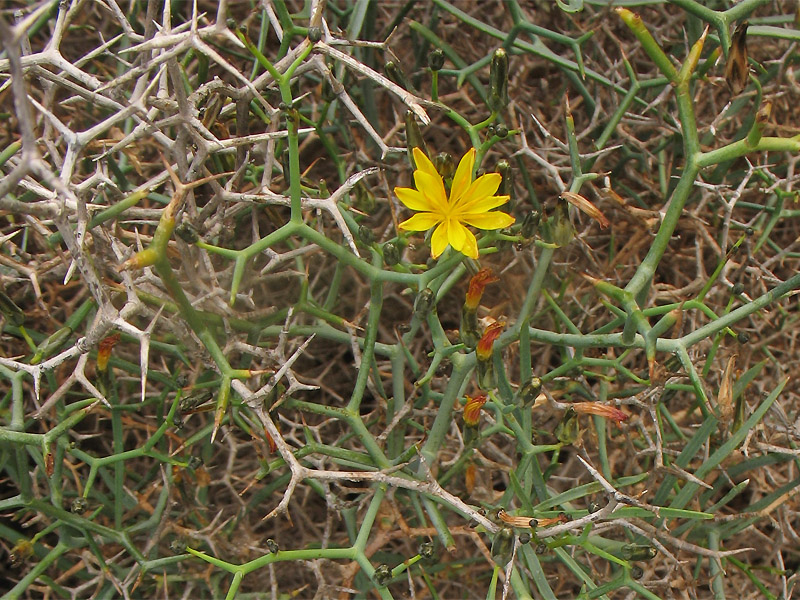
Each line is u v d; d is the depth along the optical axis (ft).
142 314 0.82
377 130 1.05
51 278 0.97
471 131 0.85
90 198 0.95
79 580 1.01
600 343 0.82
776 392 0.88
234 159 0.89
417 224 0.81
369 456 0.86
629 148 1.09
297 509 1.00
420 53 1.06
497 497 0.94
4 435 0.83
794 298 1.10
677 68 1.02
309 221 0.98
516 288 1.01
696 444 0.88
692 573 0.96
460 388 0.90
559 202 0.83
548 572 0.99
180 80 0.77
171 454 0.91
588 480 1.02
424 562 0.91
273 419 0.89
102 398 0.80
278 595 0.92
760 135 0.75
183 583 0.97
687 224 1.06
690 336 0.79
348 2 1.03
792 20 1.02
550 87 1.16
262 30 0.98
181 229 0.78
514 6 0.96
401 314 1.09
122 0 1.06
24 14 0.86
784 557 1.05
